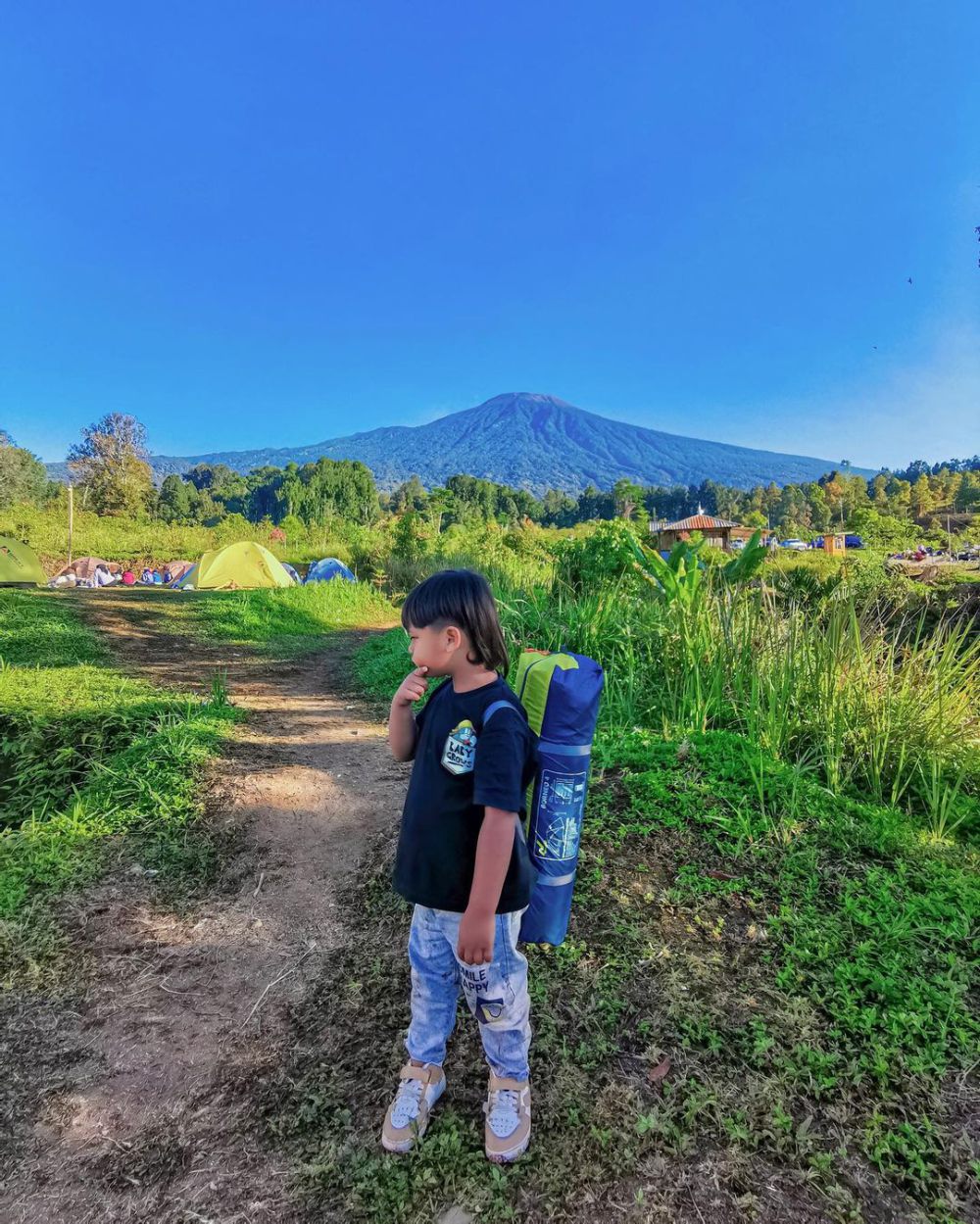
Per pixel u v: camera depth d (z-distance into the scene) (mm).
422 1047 1940
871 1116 1916
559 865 1931
